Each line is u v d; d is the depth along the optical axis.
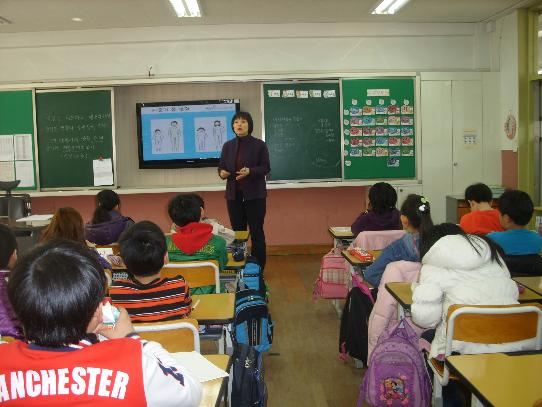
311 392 2.77
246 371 2.03
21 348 0.88
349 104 6.21
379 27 6.22
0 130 6.18
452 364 1.43
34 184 6.22
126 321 1.14
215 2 5.20
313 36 6.20
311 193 6.61
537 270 2.63
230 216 4.84
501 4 5.59
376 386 2.08
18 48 6.17
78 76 6.21
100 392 0.84
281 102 6.23
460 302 1.90
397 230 3.36
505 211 2.76
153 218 6.52
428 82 6.22
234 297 2.30
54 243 0.94
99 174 6.23
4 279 1.69
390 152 6.27
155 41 6.16
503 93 6.22
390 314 2.45
